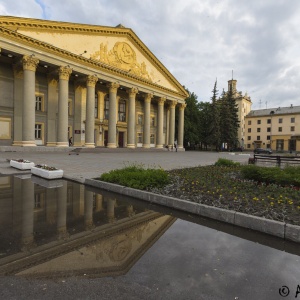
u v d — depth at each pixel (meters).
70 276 2.78
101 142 36.84
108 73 33.12
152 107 47.06
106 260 3.19
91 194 7.13
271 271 3.04
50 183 8.65
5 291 2.47
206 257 3.37
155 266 3.07
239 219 4.72
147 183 7.21
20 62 25.17
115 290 2.54
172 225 4.71
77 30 29.36
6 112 26.36
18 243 3.67
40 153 22.55
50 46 26.11
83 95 33.72
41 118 29.50
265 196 6.27
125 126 41.28
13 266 2.98
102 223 4.71
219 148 56.34
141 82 38.31
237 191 6.80
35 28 25.36
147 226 4.61
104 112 37.53
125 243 3.78
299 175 7.84
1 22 22.55
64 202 6.17
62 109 27.58
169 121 46.41
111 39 33.91
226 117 55.91
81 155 22.64
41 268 2.94
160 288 2.60
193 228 4.57
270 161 14.75
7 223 4.56
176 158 23.22
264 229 4.37
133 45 37.38
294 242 4.00
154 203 6.28
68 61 28.27
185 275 2.88
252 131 74.50
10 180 9.12
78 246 3.61
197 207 5.41
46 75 29.98
